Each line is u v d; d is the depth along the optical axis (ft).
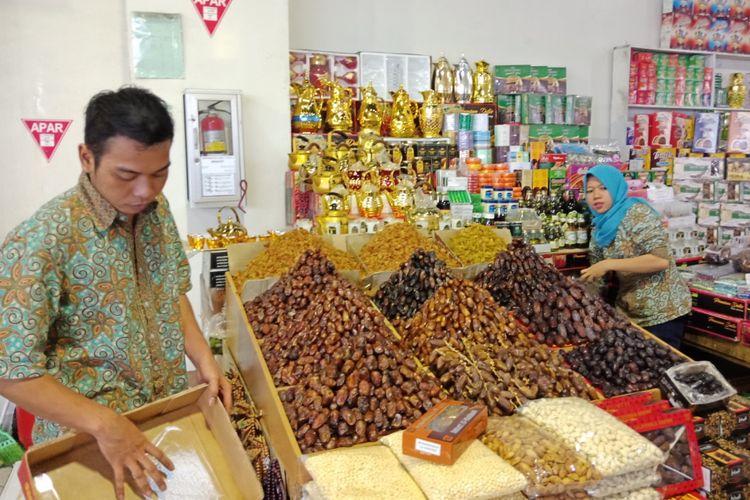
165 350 5.15
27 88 12.29
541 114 15.87
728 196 16.69
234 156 12.14
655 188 14.29
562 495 4.78
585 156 14.99
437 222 11.77
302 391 5.71
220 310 9.69
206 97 11.80
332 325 6.21
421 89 15.06
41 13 12.21
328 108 13.52
